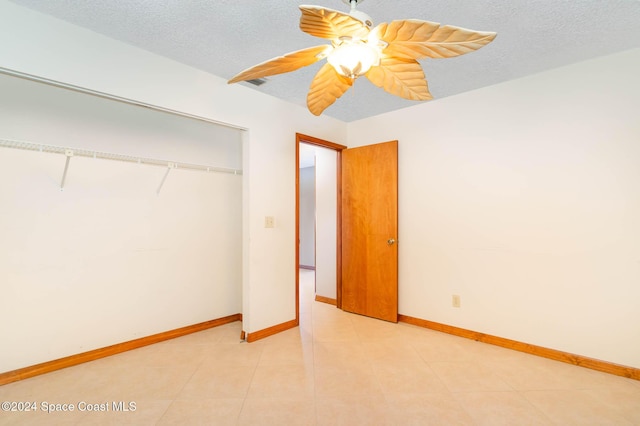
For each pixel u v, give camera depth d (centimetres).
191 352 248
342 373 214
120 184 253
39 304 215
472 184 275
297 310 307
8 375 202
